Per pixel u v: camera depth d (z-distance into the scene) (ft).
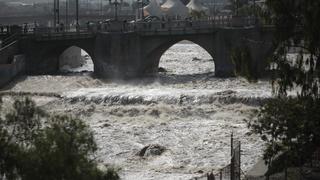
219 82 483.51
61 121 127.85
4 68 469.98
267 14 188.14
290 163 188.24
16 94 434.30
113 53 527.81
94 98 414.62
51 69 556.92
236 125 340.39
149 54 540.11
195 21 542.57
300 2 175.52
